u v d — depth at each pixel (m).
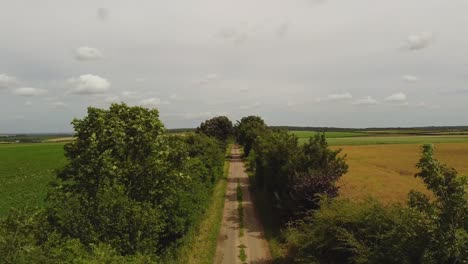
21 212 13.50
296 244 19.78
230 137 100.50
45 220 14.67
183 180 23.38
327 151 28.64
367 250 15.51
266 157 35.41
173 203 22.80
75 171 20.66
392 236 14.26
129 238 16.50
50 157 92.88
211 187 40.97
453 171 12.49
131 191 20.81
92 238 15.07
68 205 15.77
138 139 22.06
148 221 17.38
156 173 21.59
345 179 49.53
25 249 12.04
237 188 47.97
